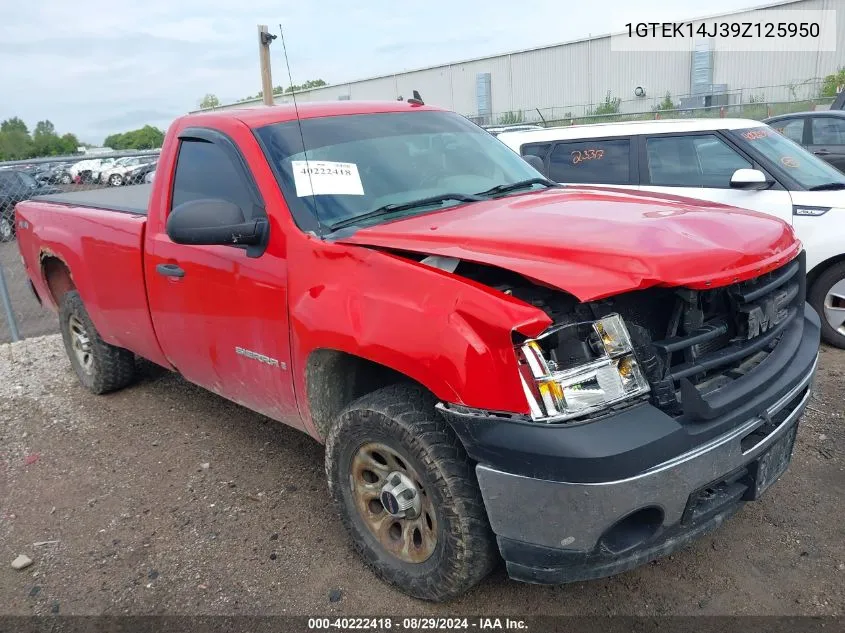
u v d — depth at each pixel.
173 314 4.08
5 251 12.55
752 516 3.46
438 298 2.58
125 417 5.19
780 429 2.81
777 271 2.95
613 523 2.36
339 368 3.21
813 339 3.19
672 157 6.60
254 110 3.88
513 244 2.65
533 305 2.54
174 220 3.18
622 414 2.38
